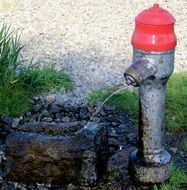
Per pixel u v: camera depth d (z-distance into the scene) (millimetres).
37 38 5766
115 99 4418
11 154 3438
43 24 6164
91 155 3346
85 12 6539
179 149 3840
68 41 5715
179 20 6250
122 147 3855
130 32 5973
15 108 4262
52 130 3561
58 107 4406
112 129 4086
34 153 3395
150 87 3188
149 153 3318
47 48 5520
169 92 4363
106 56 5352
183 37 5793
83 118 4289
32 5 6738
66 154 3363
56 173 3410
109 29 6051
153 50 3045
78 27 6105
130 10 6594
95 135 3443
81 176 3391
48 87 4625
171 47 3074
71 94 4598
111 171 3492
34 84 4574
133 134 3996
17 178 3477
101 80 4852
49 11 6562
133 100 4383
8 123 4117
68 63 5176
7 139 3453
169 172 3354
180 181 3377
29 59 5219
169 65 3121
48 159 3385
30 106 4363
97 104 4418
